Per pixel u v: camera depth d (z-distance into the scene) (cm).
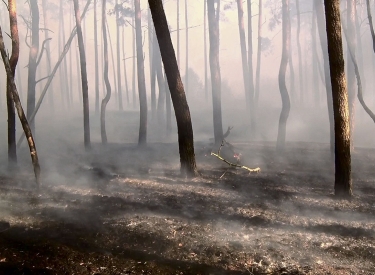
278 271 516
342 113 830
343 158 845
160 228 668
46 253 561
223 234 643
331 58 809
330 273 510
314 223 696
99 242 609
